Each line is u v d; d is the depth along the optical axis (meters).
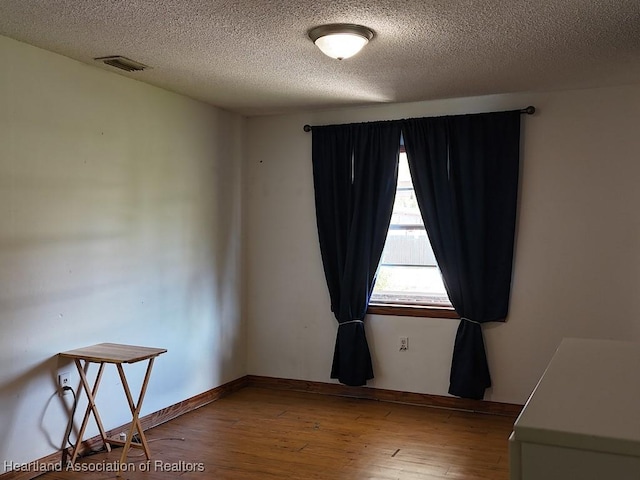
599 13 2.76
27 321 3.30
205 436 4.03
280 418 4.43
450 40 3.16
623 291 4.20
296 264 5.21
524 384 4.47
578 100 4.29
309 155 5.14
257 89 4.32
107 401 3.84
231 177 5.14
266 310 5.33
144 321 4.16
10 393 3.20
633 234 4.16
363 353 4.87
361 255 4.86
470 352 4.51
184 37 3.14
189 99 4.61
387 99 4.65
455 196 4.56
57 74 3.47
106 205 3.83
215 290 4.94
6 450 3.18
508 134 4.42
